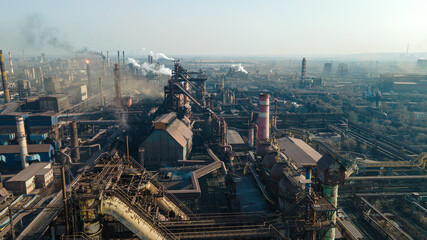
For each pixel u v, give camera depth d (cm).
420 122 14862
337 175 3966
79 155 9656
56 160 9669
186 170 7788
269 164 5741
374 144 10875
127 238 3647
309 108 17600
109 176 3644
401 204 6675
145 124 11388
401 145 10469
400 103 18938
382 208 6569
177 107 11725
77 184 3362
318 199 3819
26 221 6016
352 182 7281
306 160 7844
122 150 8769
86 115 13900
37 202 6756
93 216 3225
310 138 10150
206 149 9706
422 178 7238
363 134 12531
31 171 7656
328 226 3697
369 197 6781
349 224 5356
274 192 5169
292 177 4606
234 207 5453
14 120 10338
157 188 4281
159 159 8819
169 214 4266
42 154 9075
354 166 6488
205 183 7881
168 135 8725
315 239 3791
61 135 11300
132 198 3603
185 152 9194
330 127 13288
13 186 6962
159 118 9562
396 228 5509
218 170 8506
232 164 8125
